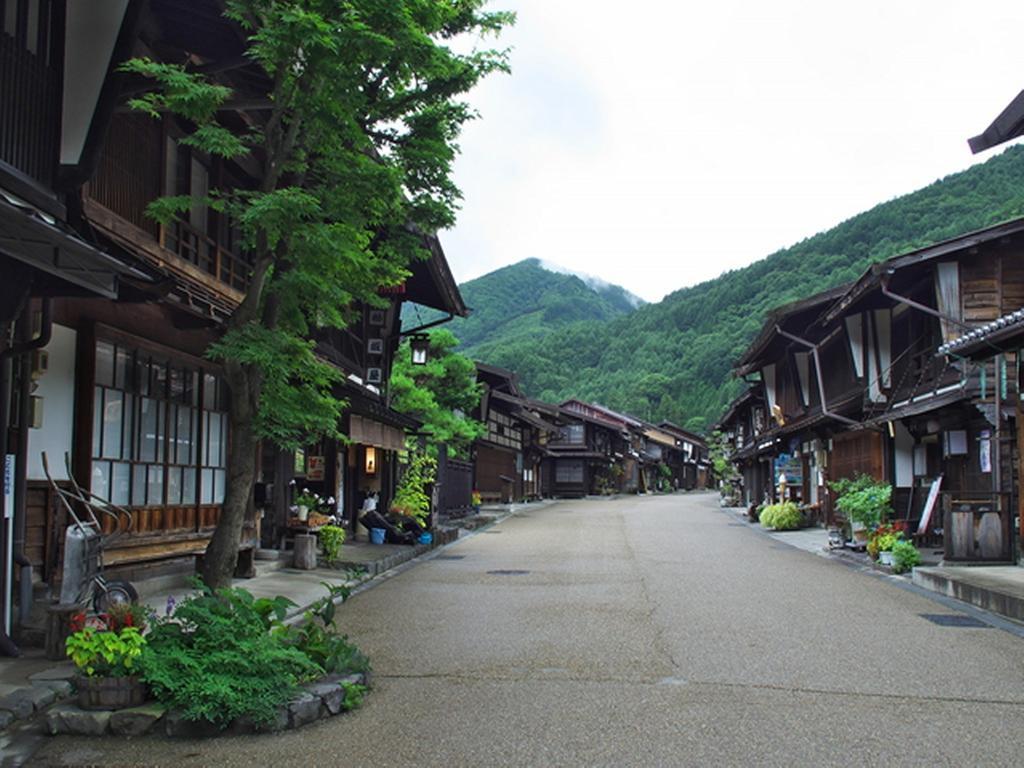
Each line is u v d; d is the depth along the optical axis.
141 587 10.38
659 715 5.91
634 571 14.95
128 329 10.11
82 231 7.59
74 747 5.23
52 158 7.27
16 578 7.80
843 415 21.80
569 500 58.94
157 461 10.80
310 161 9.57
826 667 7.38
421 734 5.50
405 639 8.66
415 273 21.91
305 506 15.73
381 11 7.94
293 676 6.00
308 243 8.16
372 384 21.44
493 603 11.16
